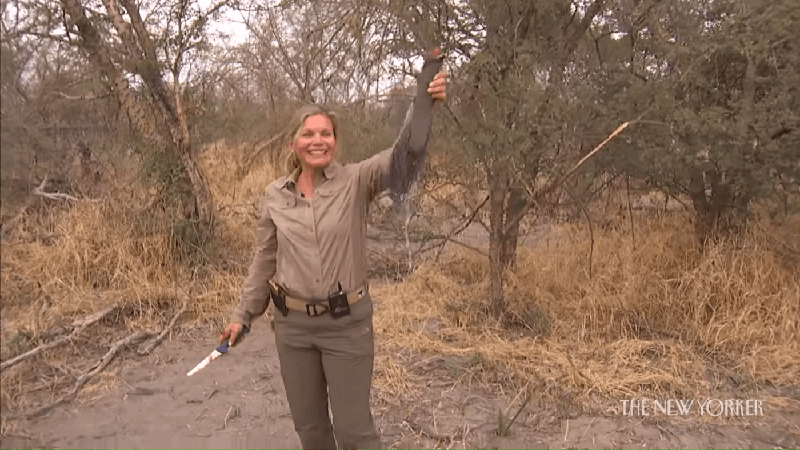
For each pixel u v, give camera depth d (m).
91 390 3.34
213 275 4.97
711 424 3.12
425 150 2.09
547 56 3.96
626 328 4.23
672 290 4.46
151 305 4.46
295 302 2.17
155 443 2.86
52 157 3.07
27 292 3.66
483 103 3.82
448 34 4.05
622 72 4.20
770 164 3.93
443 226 5.25
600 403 3.32
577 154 4.07
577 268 4.88
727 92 4.19
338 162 2.29
